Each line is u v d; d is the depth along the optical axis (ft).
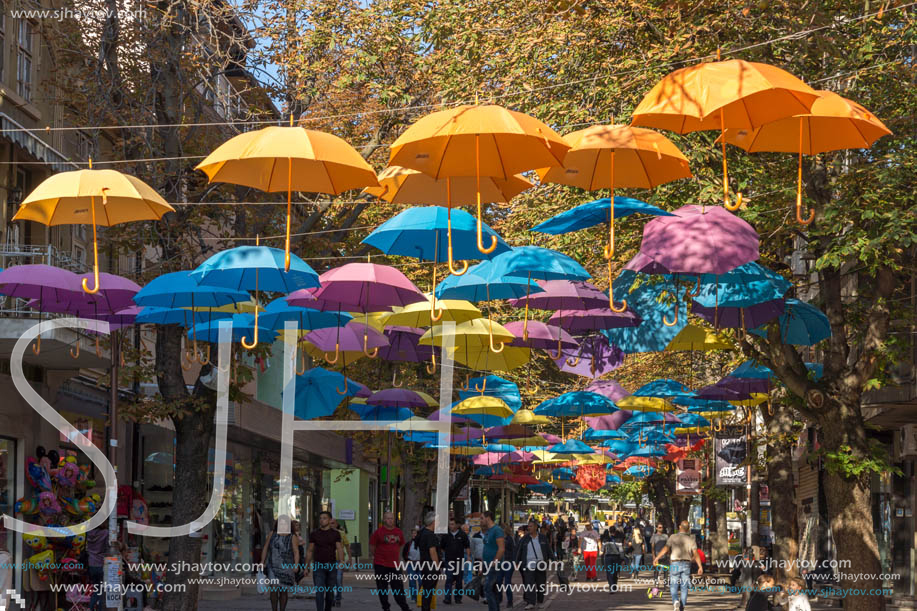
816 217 57.93
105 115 72.95
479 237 32.94
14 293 52.01
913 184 56.85
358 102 78.13
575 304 58.65
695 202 57.26
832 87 59.41
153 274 72.23
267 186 37.32
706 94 31.45
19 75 77.05
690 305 57.11
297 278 52.01
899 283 65.16
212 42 74.38
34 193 38.09
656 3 60.49
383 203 85.30
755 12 56.65
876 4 57.41
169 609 67.92
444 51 70.28
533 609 98.99
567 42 61.16
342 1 75.51
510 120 32.81
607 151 39.63
